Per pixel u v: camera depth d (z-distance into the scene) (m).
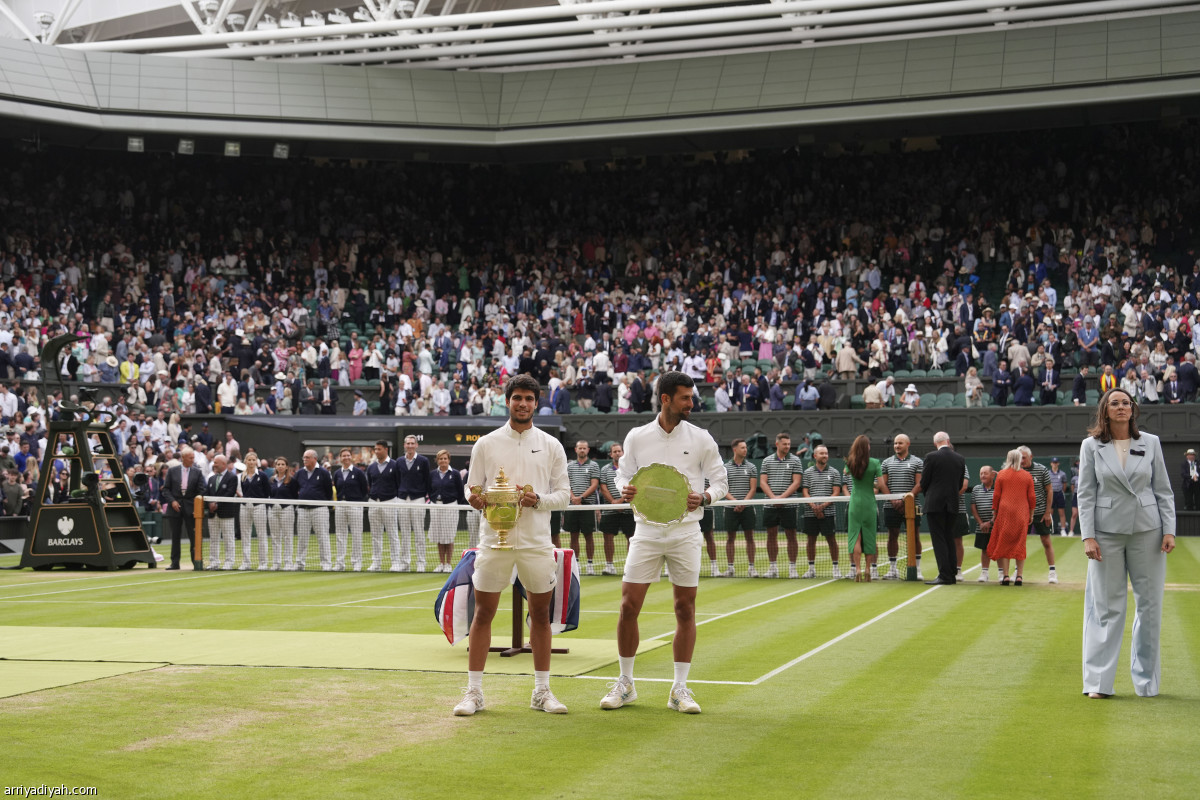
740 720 6.62
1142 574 7.25
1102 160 35.72
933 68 33.44
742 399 30.08
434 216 40.75
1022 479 14.62
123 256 35.56
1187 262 32.38
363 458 20.91
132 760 5.66
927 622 11.16
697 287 35.94
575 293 36.53
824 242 36.47
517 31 32.09
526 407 6.92
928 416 28.33
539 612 6.92
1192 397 27.06
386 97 36.00
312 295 36.22
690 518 6.91
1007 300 31.88
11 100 31.88
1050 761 5.64
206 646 9.66
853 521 15.86
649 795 5.05
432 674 8.21
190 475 19.08
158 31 37.19
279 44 35.06
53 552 18.61
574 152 37.59
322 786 5.18
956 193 36.59
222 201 39.00
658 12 34.38
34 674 8.18
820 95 34.00
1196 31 31.56
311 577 17.41
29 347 28.36
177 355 30.95
